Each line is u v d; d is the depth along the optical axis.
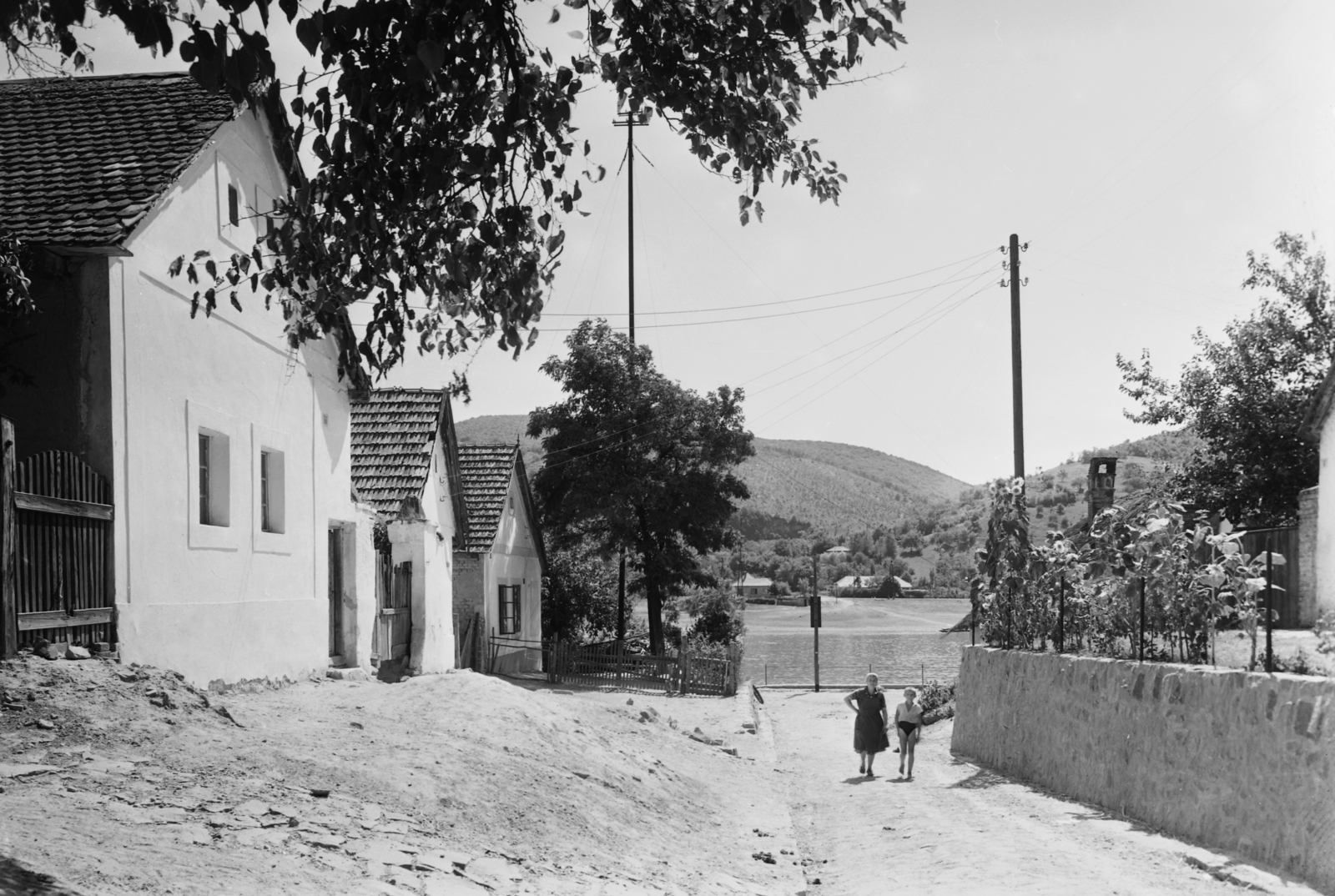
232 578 13.66
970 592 19.41
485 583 29.50
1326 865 8.05
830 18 6.46
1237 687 9.79
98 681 9.84
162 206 11.80
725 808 13.02
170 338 12.12
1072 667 14.34
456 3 6.22
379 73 6.11
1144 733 11.82
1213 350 25.44
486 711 12.81
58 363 10.88
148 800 7.13
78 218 11.02
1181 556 12.30
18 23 5.81
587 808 10.14
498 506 30.59
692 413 38.38
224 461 13.68
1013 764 16.80
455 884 6.68
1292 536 17.59
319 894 5.79
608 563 43.91
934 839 10.90
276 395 15.15
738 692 28.53
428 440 23.66
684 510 38.41
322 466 16.91
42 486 9.93
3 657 9.45
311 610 16.25
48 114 13.26
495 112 6.93
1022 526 18.44
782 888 9.29
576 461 38.19
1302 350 24.38
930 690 28.69
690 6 7.32
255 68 5.21
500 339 7.83
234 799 7.53
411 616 22.08
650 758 14.16
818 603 37.59
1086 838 10.69
